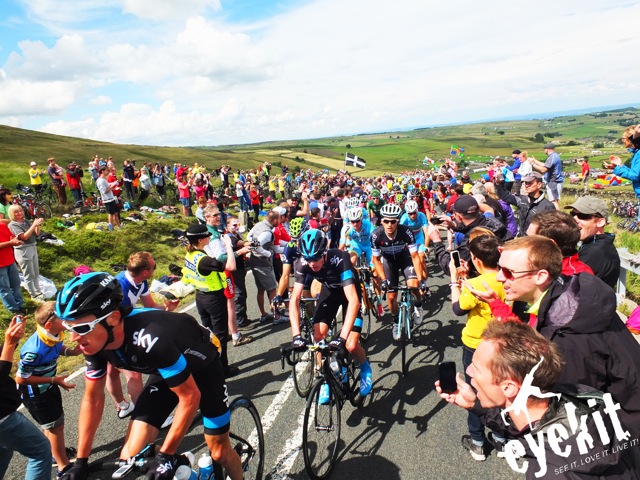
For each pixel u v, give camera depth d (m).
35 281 7.90
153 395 2.40
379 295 6.23
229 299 5.62
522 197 6.33
